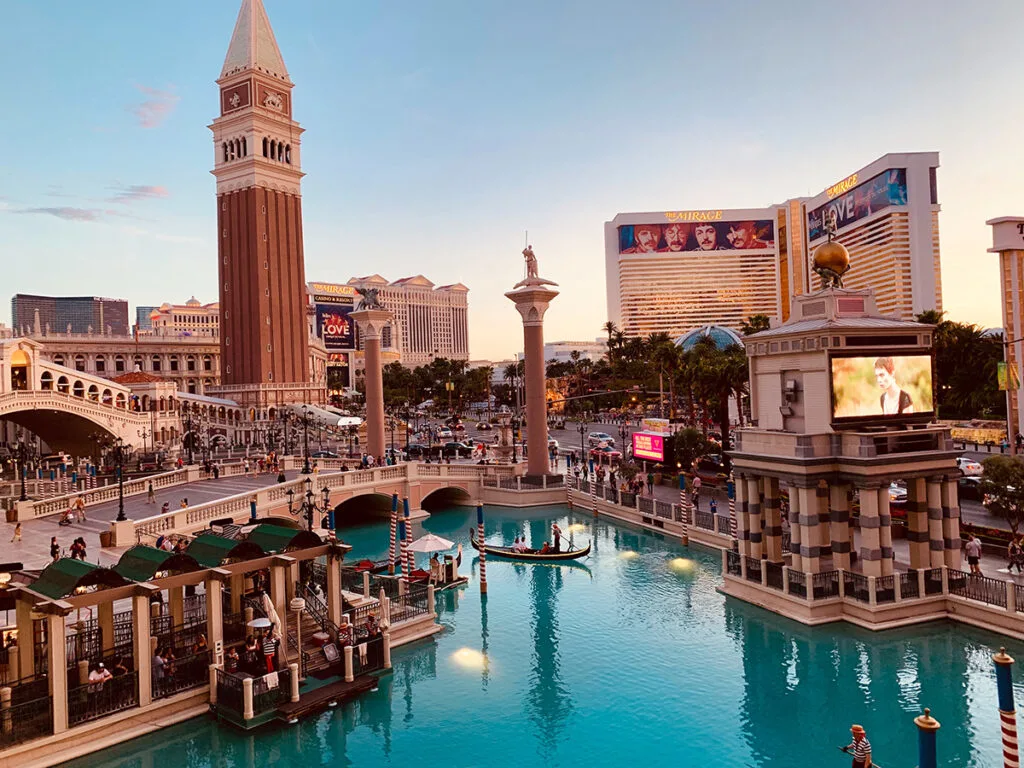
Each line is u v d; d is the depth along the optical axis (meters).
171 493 64.50
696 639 34.69
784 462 37.03
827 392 35.91
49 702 24.75
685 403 132.25
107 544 44.00
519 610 40.50
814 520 36.00
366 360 79.06
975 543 36.09
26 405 90.56
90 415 97.88
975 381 91.69
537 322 72.88
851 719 26.31
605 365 186.50
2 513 57.12
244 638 32.03
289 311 146.50
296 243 149.00
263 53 143.50
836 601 35.22
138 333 169.12
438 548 44.53
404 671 32.28
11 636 28.08
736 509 48.47
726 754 24.47
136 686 26.59
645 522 58.94
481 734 26.52
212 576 28.42
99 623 28.94
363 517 71.06
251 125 140.50
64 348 158.12
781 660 31.42
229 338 145.38
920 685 28.38
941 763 22.94
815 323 37.53
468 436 123.81
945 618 34.31
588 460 86.25
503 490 72.12
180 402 127.25
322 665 30.44
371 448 78.88
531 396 73.12
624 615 38.69
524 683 30.77
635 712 27.75
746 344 41.38
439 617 39.66
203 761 24.83
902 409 37.22
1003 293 69.19
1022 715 25.59
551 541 56.50
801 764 23.66
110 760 24.70
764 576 37.88
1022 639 31.05
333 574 33.06
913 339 37.72
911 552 36.47
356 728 27.09
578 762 24.38
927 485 36.09
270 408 140.25
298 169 149.75
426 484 70.38
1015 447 61.69
